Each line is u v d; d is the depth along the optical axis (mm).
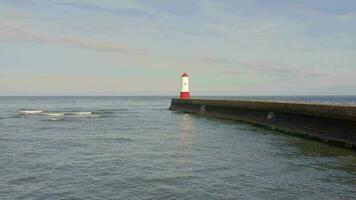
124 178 13469
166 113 57875
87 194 11547
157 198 11047
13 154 18719
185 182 12820
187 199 10922
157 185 12461
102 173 14305
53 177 13734
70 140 24344
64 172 14555
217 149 19797
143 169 14961
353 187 12008
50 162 16562
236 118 38188
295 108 25203
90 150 19953
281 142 21984
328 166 15070
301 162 15938
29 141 23875
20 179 13461
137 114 55594
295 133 25016
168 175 13859
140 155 18234
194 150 19562
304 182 12656
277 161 16234
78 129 32062
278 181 12828
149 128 32531
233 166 15336
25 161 16812
